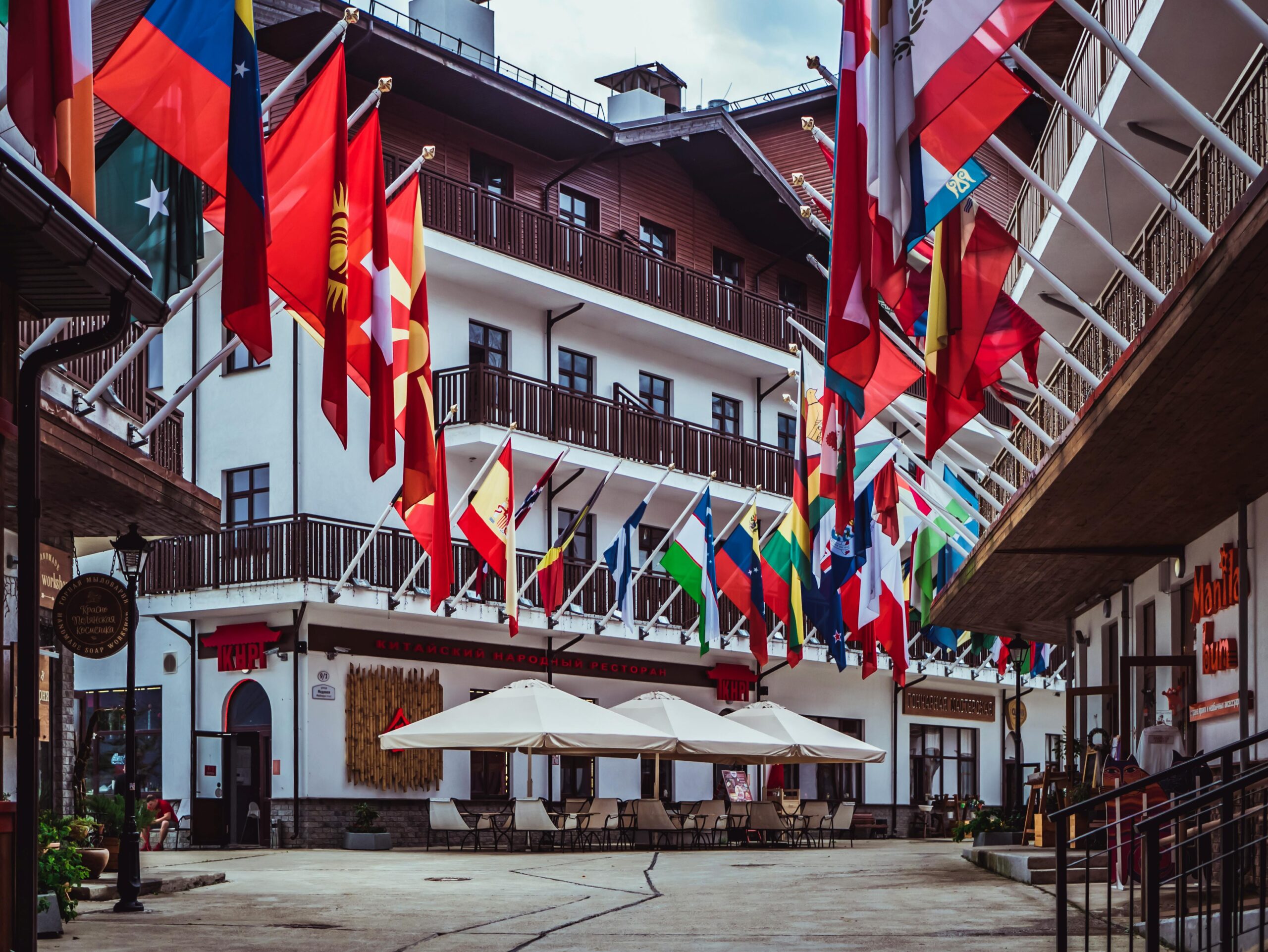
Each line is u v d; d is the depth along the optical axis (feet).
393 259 51.57
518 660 105.09
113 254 26.27
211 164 36.24
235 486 97.71
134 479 48.16
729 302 120.57
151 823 55.16
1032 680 150.20
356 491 96.63
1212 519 51.85
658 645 114.93
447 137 102.58
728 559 91.04
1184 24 46.96
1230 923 26.68
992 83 32.91
